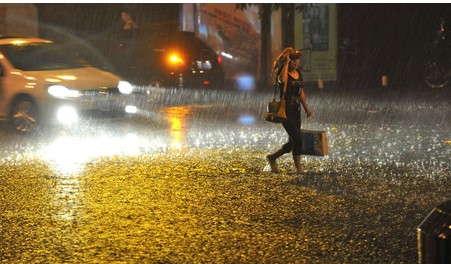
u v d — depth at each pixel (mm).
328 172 20484
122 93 31422
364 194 17500
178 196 17484
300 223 14867
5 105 30547
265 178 19703
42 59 31750
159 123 33656
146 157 23406
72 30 59500
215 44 57188
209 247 13234
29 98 30109
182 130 30953
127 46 46812
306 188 18281
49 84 29906
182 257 12664
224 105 42969
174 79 46156
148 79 45969
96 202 16906
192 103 44562
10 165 22125
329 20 50188
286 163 22156
